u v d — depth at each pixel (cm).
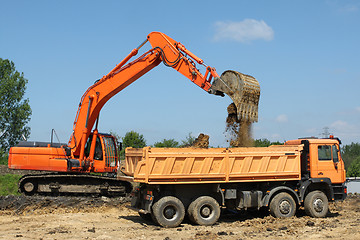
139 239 945
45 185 1645
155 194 1137
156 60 1418
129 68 1496
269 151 1215
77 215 1339
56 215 1330
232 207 1248
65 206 1509
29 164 1594
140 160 1177
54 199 1561
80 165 1605
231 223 1189
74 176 1619
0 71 4356
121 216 1341
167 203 1113
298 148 1258
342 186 1327
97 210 1457
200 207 1143
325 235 972
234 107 1233
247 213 1376
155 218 1109
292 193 1261
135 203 1211
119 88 1547
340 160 1325
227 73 1234
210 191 1196
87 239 938
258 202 1219
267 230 1051
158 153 1098
